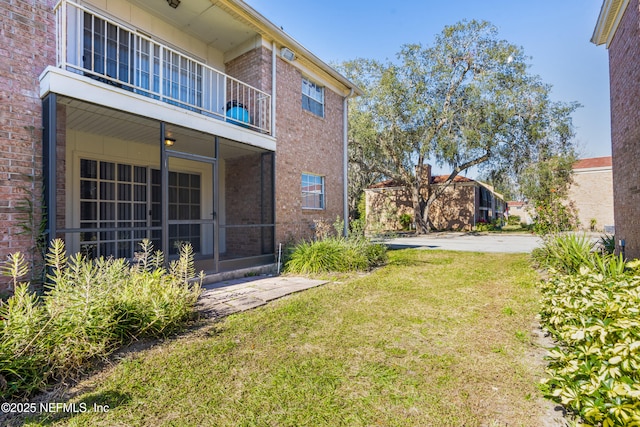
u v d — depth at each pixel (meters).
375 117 18.03
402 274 6.69
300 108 8.80
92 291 2.95
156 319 3.18
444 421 1.99
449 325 3.66
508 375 2.54
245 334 3.38
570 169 18.20
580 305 2.72
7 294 3.77
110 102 4.54
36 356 2.37
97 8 5.87
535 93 16.62
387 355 2.90
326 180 9.86
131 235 7.25
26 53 4.19
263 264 7.08
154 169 7.76
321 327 3.61
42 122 4.26
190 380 2.46
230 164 8.98
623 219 6.56
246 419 2.00
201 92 7.81
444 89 18.02
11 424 1.94
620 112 6.53
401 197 26.27
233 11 6.74
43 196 4.13
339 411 2.09
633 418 1.49
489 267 7.55
